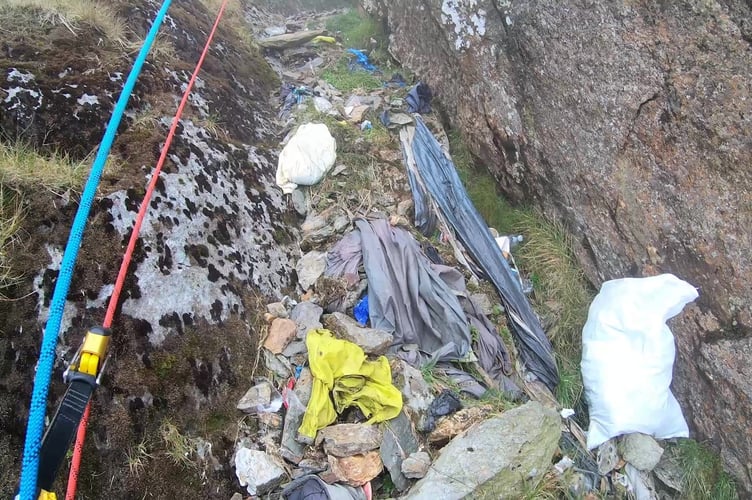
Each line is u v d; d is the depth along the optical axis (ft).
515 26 12.03
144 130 8.93
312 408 7.54
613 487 8.94
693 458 9.44
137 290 7.17
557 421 8.41
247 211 9.66
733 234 8.95
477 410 8.27
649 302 9.55
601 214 11.03
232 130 11.40
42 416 4.87
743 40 8.55
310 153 11.25
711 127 9.04
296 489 7.00
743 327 8.99
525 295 11.43
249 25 17.71
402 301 9.60
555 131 11.56
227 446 7.18
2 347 6.00
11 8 9.39
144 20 11.80
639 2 9.73
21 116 7.86
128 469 6.25
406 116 13.53
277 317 8.70
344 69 16.11
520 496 7.48
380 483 7.47
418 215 11.69
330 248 10.40
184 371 7.14
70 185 7.30
